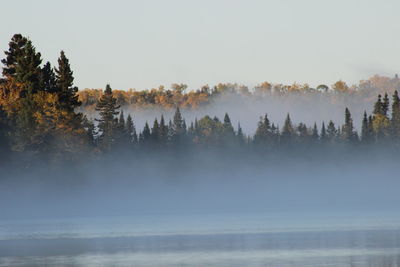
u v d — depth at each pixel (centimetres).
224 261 6875
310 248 7812
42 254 7494
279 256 7181
